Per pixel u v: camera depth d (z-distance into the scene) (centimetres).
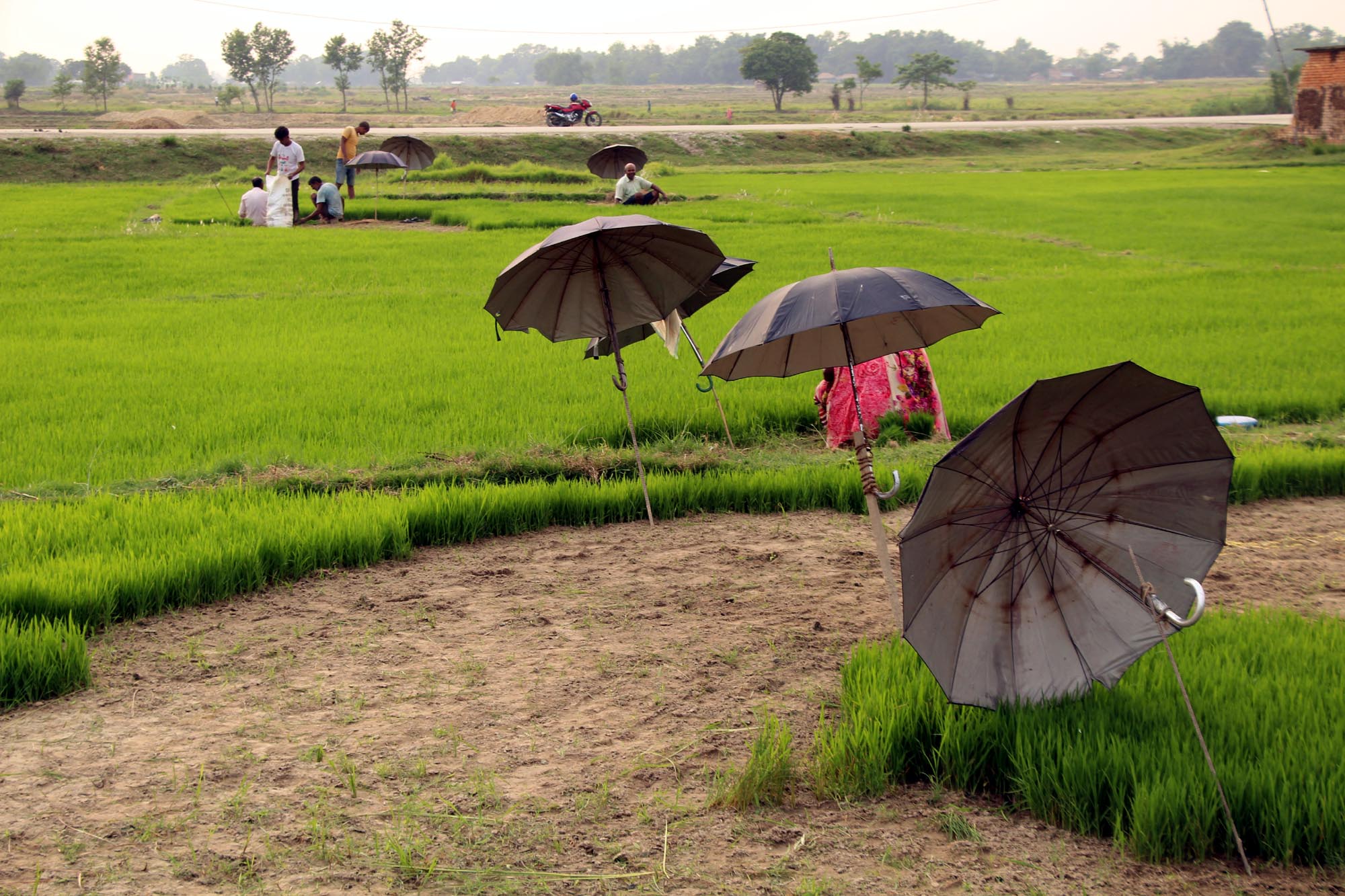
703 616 612
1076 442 403
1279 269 1925
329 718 485
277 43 11325
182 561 627
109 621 589
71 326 1405
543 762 446
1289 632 539
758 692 514
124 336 1350
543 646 568
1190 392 390
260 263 1953
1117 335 1339
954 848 386
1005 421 380
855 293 506
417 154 3331
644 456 891
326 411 1006
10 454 866
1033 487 409
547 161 4803
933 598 404
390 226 2620
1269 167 4762
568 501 788
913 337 600
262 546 666
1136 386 383
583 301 732
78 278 1778
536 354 1269
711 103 13700
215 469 838
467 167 3712
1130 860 378
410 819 401
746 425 983
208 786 424
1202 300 1590
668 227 666
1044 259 2064
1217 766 394
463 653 558
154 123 6188
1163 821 377
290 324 1438
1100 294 1656
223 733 470
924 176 4403
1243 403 1026
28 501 757
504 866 372
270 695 509
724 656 555
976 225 2645
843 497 817
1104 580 425
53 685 509
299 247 2150
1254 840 380
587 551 725
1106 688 439
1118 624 424
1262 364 1177
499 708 496
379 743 461
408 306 1575
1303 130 5222
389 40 11788
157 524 698
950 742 430
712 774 438
